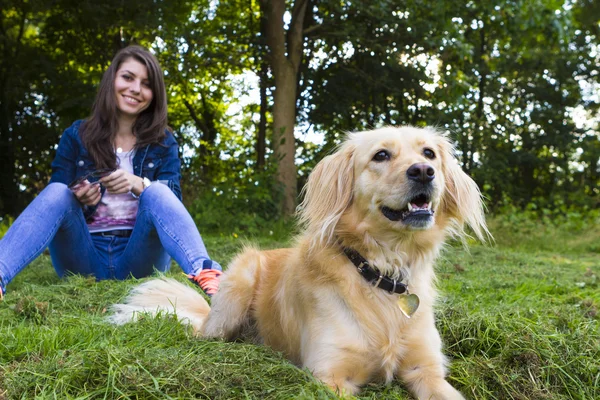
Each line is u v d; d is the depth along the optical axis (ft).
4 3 48.60
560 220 43.04
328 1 42.75
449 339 10.42
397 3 41.16
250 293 11.39
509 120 65.46
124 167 15.30
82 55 50.01
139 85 14.99
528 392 8.38
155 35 40.60
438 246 10.30
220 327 11.15
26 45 53.21
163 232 13.70
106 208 15.23
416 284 9.71
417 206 9.29
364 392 8.80
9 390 7.23
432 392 8.63
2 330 9.52
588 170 70.03
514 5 38.86
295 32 42.73
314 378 8.07
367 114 56.65
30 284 13.51
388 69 48.42
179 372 7.59
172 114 62.54
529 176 67.46
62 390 7.14
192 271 13.33
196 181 41.60
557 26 39.11
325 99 52.01
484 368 9.00
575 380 8.64
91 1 38.96
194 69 44.45
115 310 11.55
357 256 9.46
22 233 12.39
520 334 9.79
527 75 65.16
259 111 60.18
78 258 14.49
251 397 7.30
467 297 13.96
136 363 7.64
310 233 10.03
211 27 47.21
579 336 9.80
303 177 55.36
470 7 40.47
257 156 53.31
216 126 63.52
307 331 9.25
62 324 10.18
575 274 19.93
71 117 50.08
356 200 9.81
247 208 36.24
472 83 46.34
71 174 15.25
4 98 53.47
